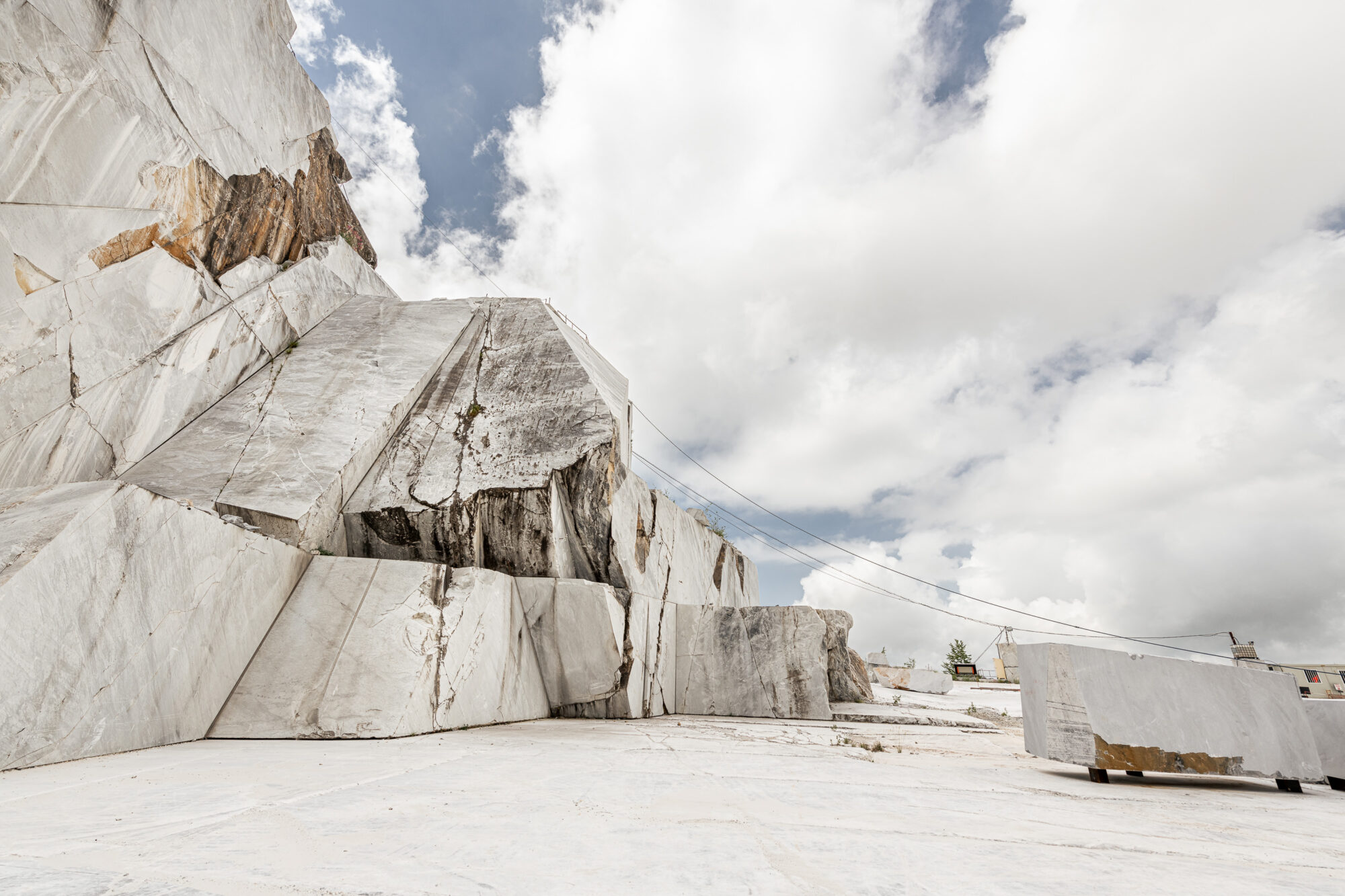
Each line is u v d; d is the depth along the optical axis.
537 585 9.96
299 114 13.79
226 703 6.57
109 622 5.25
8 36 7.32
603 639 9.73
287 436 10.07
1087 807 3.94
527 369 13.24
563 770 4.51
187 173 10.20
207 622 6.38
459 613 8.01
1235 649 29.16
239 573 6.90
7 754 4.29
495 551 10.20
